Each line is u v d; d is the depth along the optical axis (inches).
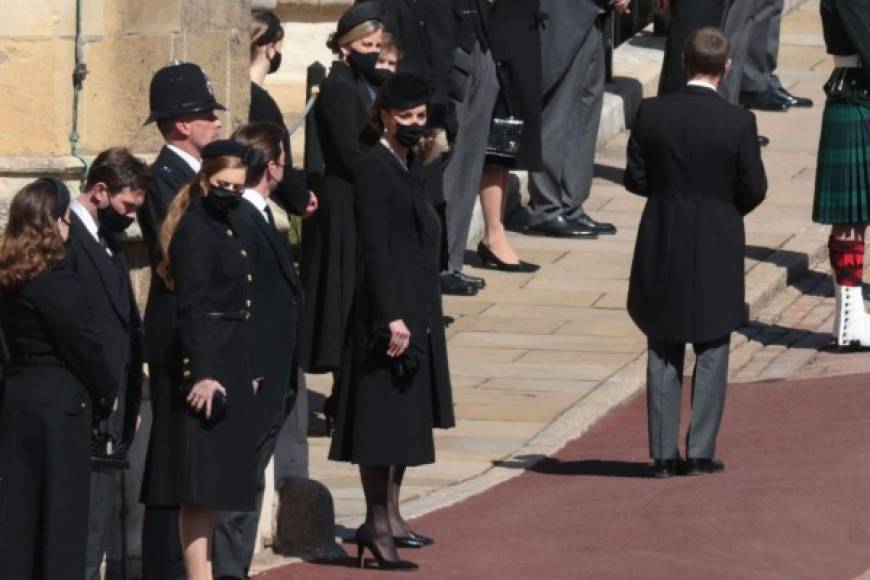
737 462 1614.2
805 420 1724.9
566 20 2261.3
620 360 1925.4
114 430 1211.9
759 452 1640.0
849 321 1967.3
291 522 1400.1
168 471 1209.4
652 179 1599.4
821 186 1951.3
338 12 2461.9
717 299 1572.3
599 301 2107.5
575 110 2309.3
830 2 1931.6
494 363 1908.2
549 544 1405.0
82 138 1374.3
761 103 2817.4
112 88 1380.4
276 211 1486.2
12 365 1170.0
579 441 1716.3
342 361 1357.0
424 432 1348.4
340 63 1657.2
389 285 1325.0
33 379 1162.6
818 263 2295.8
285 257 1288.1
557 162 2308.1
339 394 1359.5
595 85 2317.9
